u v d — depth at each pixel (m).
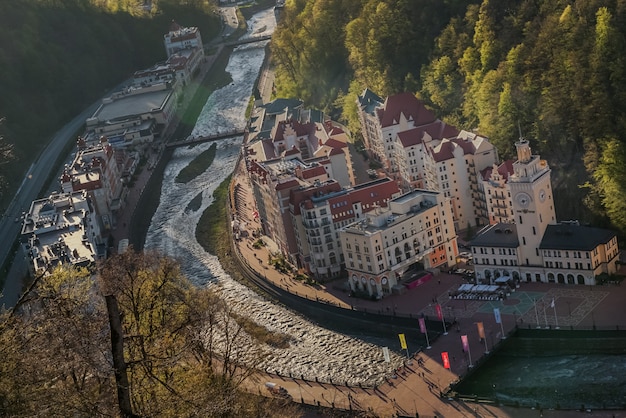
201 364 182.75
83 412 107.69
